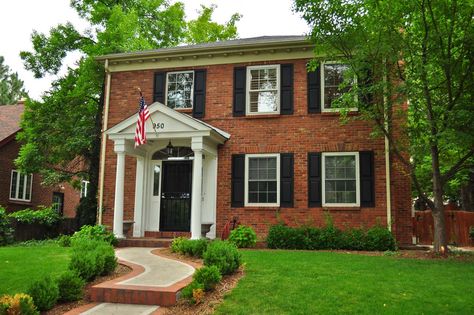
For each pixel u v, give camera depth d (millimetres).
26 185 25078
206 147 14070
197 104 15453
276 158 14602
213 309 6445
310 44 14523
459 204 27594
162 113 14039
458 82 11773
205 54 15469
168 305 6855
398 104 12438
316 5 11398
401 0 10898
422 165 19969
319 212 13984
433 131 11359
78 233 13586
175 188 15352
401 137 12500
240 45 15023
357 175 13852
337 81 14477
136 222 15094
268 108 14914
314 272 8375
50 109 20109
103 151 16109
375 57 11328
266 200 14523
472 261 9969
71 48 21625
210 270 7215
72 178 23250
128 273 8711
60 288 7047
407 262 9664
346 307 6289
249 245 13109
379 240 12570
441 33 11141
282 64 14961
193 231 13211
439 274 8250
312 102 14539
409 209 14305
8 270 8695
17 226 17000
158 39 24922
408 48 11203
